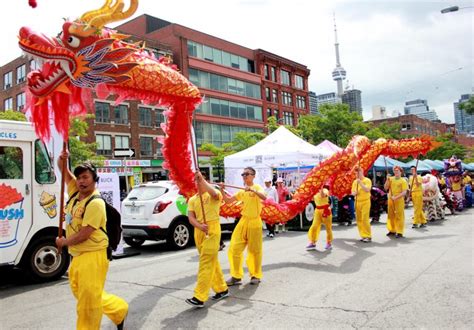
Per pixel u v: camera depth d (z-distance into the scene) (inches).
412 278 242.5
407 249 339.9
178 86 224.1
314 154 568.1
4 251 259.3
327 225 357.4
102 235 150.0
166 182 418.6
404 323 170.6
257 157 584.4
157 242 482.0
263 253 352.8
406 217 623.2
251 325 175.8
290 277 258.5
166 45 1477.6
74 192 158.9
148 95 214.7
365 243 381.7
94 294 145.2
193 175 266.7
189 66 1547.7
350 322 174.6
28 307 219.6
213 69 1657.2
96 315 145.6
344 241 399.5
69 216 151.6
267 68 2037.4
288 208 315.9
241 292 228.7
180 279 268.4
